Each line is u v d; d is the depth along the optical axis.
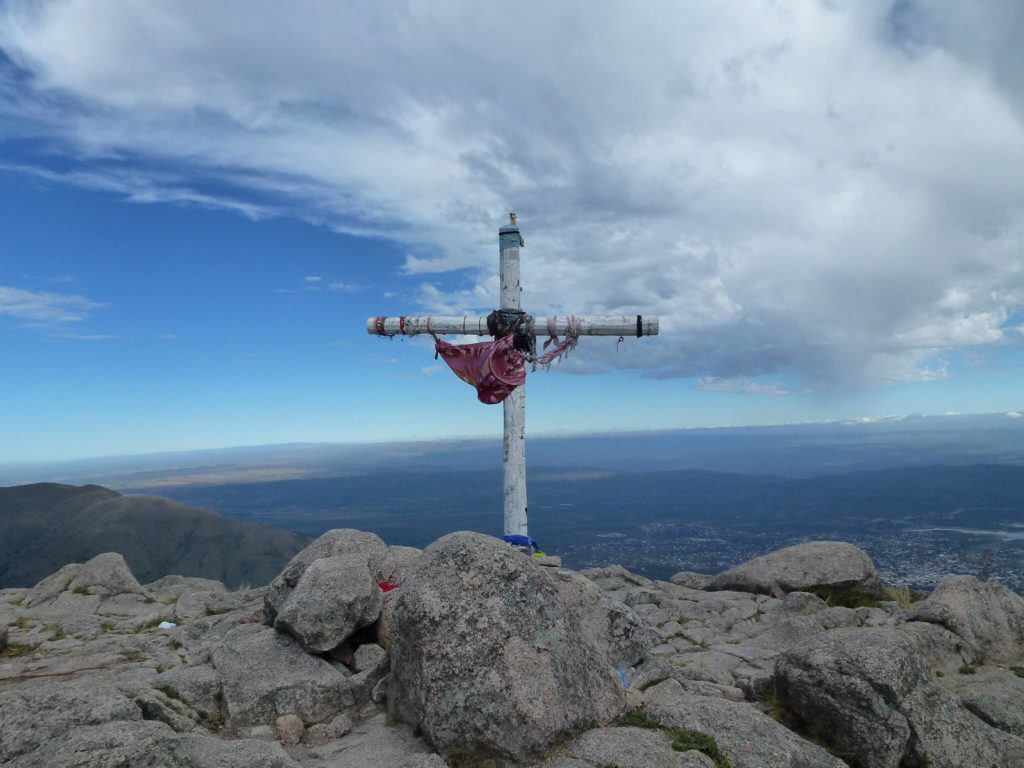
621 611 6.78
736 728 4.89
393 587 7.56
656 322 9.91
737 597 10.60
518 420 9.94
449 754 4.57
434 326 10.25
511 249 10.16
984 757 5.13
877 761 5.11
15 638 8.77
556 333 10.02
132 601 10.95
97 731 4.08
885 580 11.59
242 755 4.11
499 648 4.83
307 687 5.61
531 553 9.70
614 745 4.50
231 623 8.21
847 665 5.45
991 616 8.20
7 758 4.14
